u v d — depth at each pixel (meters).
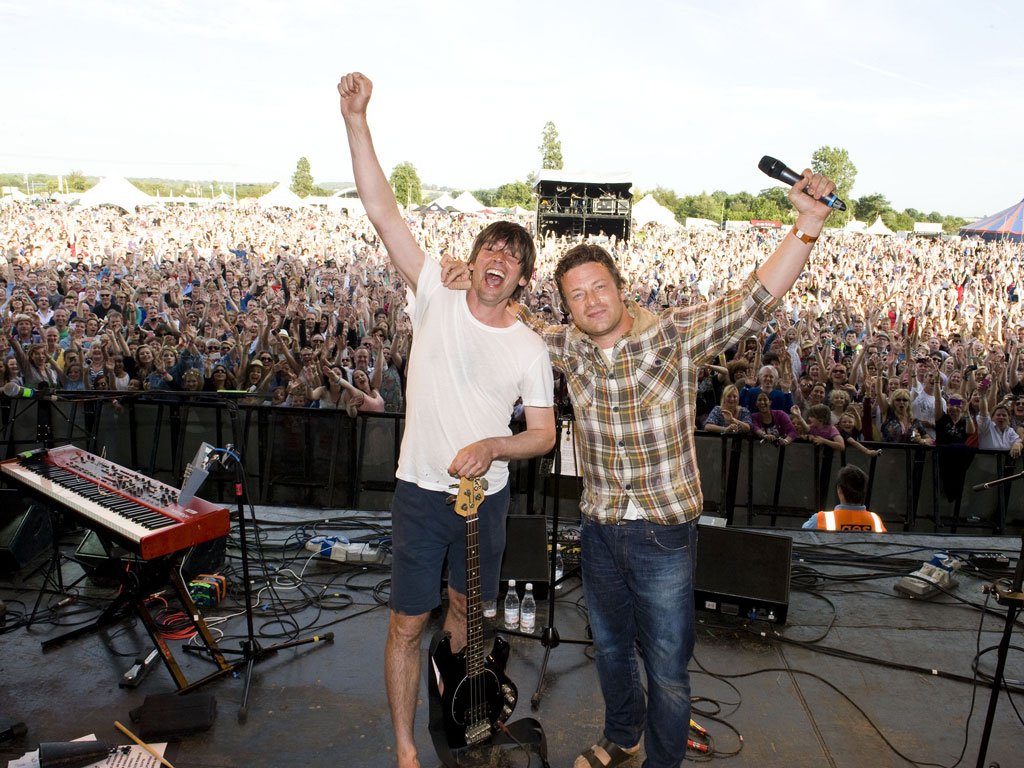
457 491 2.06
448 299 2.13
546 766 2.46
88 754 2.40
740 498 5.89
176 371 7.98
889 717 2.89
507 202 54.09
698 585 3.70
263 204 31.98
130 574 2.95
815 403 7.04
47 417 3.73
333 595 3.85
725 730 2.77
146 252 18.33
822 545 4.79
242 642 3.28
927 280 20.28
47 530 4.21
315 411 5.80
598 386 2.06
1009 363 9.63
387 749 2.59
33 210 27.17
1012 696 3.06
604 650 2.28
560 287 2.06
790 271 1.90
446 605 3.61
